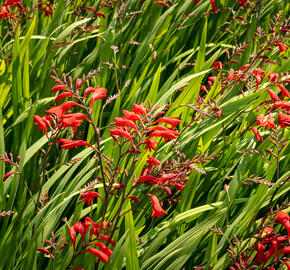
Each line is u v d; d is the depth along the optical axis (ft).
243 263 6.00
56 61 9.19
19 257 6.64
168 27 10.62
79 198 6.85
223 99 8.66
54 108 5.47
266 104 7.76
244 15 11.62
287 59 9.32
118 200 6.58
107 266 5.54
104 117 8.97
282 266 6.32
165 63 10.34
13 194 6.77
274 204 7.22
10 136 8.71
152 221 7.33
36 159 7.78
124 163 6.92
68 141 5.73
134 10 10.58
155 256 6.22
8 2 9.33
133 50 10.58
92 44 10.87
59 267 5.88
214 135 8.14
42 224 6.07
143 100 9.04
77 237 6.11
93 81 9.12
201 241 7.06
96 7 10.95
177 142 7.74
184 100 8.19
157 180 5.36
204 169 7.55
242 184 7.82
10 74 8.74
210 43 10.57
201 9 10.62
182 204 7.16
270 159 8.09
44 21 10.70
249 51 10.35
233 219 7.23
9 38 10.91
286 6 11.92
